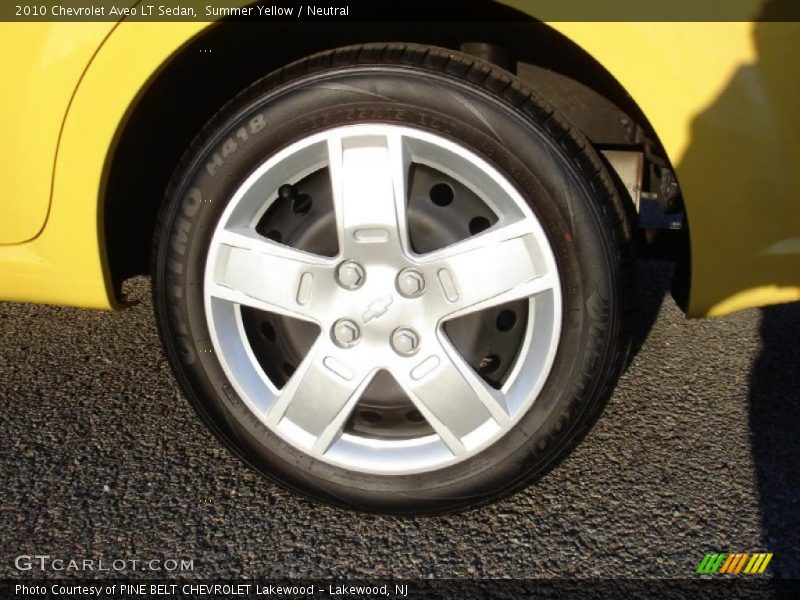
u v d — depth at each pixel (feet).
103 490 7.46
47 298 7.10
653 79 5.92
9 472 7.66
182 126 7.63
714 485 7.50
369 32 7.29
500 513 7.18
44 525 7.07
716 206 6.17
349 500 6.90
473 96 6.06
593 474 7.64
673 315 10.55
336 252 6.61
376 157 6.23
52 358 9.46
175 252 6.59
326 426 6.74
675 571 6.60
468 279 6.32
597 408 6.49
